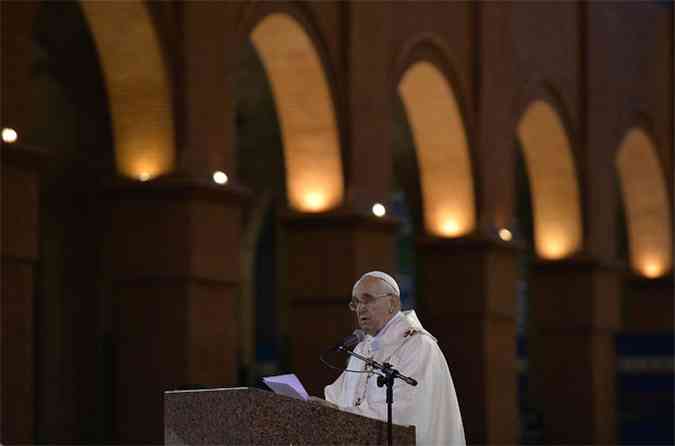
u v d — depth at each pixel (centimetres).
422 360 2223
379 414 2167
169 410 2144
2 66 4731
